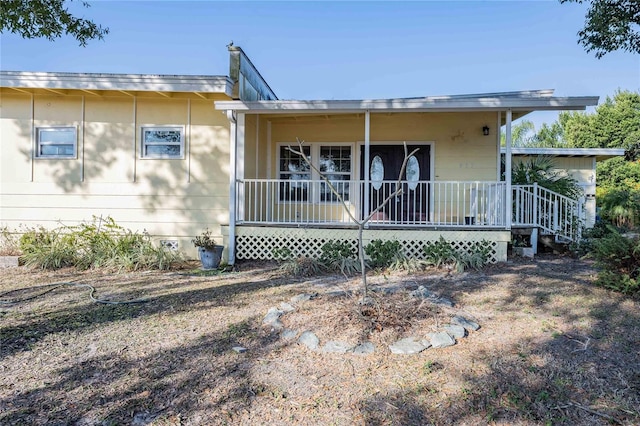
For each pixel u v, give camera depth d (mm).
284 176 10156
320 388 2992
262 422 2609
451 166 9617
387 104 7352
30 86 7758
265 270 7184
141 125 8555
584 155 14328
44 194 8586
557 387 2904
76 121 8562
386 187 9867
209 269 7391
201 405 2791
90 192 8586
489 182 7746
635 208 14328
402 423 2582
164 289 5855
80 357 3520
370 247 7176
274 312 4465
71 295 5543
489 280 5914
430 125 9648
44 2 7043
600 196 18922
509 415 2621
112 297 5434
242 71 8445
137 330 4160
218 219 8539
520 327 4008
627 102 26344
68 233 8312
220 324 4305
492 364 3240
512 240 8477
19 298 5398
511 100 7039
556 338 3719
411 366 3258
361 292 4820
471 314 4395
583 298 4859
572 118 28656
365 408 2736
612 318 4172
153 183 8555
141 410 2730
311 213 10039
